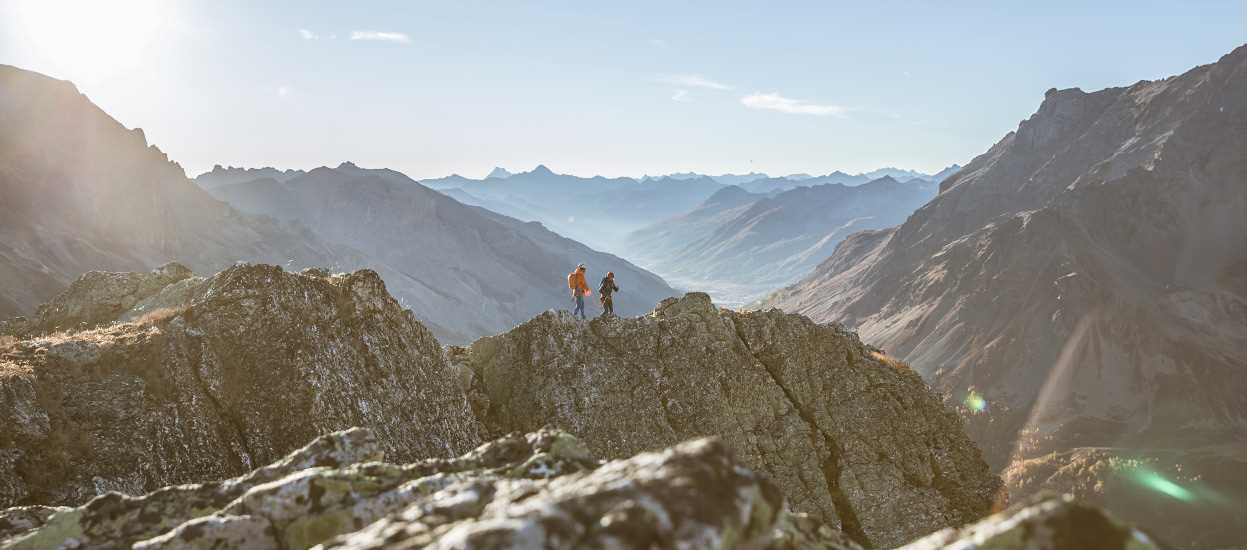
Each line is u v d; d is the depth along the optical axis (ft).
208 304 85.05
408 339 93.91
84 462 65.16
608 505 21.54
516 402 102.73
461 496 29.48
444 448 88.58
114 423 69.46
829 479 99.66
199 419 74.43
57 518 39.93
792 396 107.65
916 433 104.22
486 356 108.47
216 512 38.22
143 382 74.18
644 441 100.83
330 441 46.29
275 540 35.99
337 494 37.42
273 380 80.59
